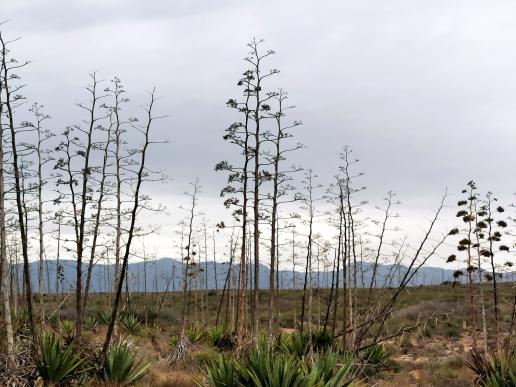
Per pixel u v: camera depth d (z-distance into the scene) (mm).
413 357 26000
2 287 11664
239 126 15984
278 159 16500
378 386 15305
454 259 18500
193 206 27125
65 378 12180
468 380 17422
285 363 9680
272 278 16656
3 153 12148
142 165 13844
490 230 18188
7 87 12070
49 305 29719
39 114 16781
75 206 13742
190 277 34812
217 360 11156
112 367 12945
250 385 9945
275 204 16562
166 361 18547
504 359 14695
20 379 11391
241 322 17859
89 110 14000
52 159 13773
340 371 10109
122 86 17734
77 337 13391
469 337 30375
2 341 12117
